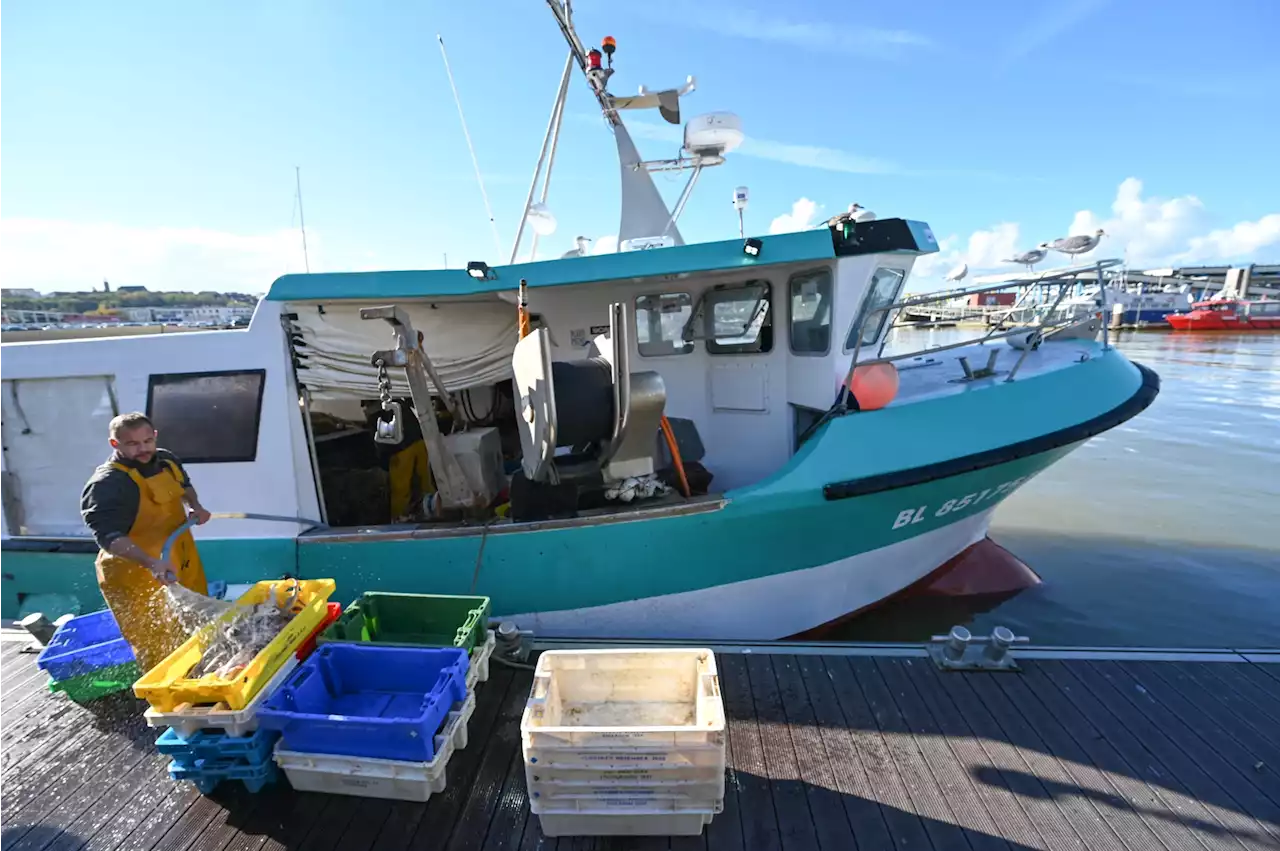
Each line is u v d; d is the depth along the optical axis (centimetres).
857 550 408
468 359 435
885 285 421
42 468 405
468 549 372
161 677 252
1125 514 794
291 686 259
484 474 399
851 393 384
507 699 309
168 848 231
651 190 563
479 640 313
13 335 562
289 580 318
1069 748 271
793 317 426
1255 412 1391
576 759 222
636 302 461
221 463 388
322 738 241
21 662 359
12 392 400
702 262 373
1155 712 292
